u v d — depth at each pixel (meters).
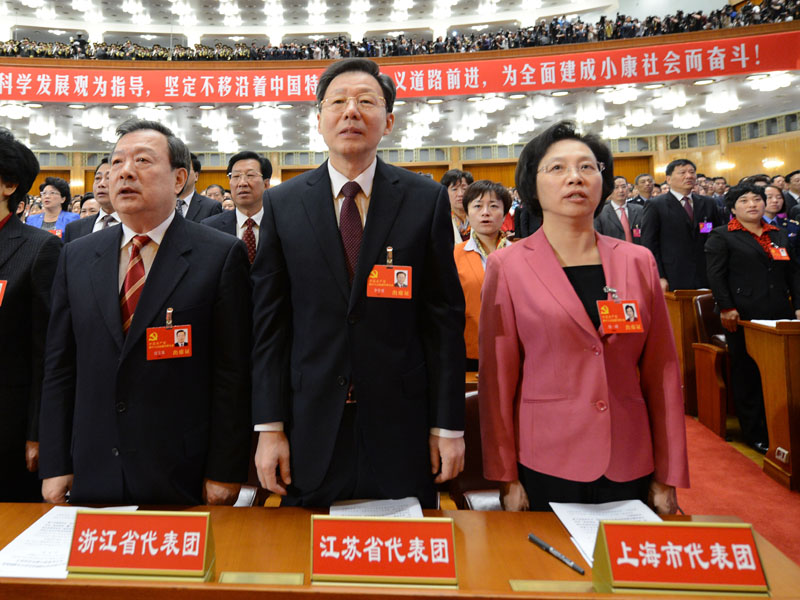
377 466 1.06
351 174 1.14
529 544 0.92
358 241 1.11
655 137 13.95
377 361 1.06
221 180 14.32
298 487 1.06
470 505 1.35
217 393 1.21
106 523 0.80
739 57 7.54
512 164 14.26
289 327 1.15
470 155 14.33
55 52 9.72
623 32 9.41
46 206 3.86
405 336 1.09
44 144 12.30
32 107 8.59
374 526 0.78
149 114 9.05
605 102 9.41
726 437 3.00
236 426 1.20
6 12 14.70
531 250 1.19
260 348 1.12
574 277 1.15
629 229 5.00
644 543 0.75
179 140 1.29
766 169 12.47
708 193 7.34
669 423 1.10
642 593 0.73
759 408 2.79
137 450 1.12
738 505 2.19
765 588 0.73
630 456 1.08
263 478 1.07
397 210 1.11
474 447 1.46
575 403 1.08
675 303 3.49
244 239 2.56
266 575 0.81
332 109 1.10
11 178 1.44
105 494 1.12
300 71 8.26
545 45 8.97
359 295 1.06
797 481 2.30
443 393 1.10
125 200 1.16
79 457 1.15
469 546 0.92
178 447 1.16
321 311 1.08
